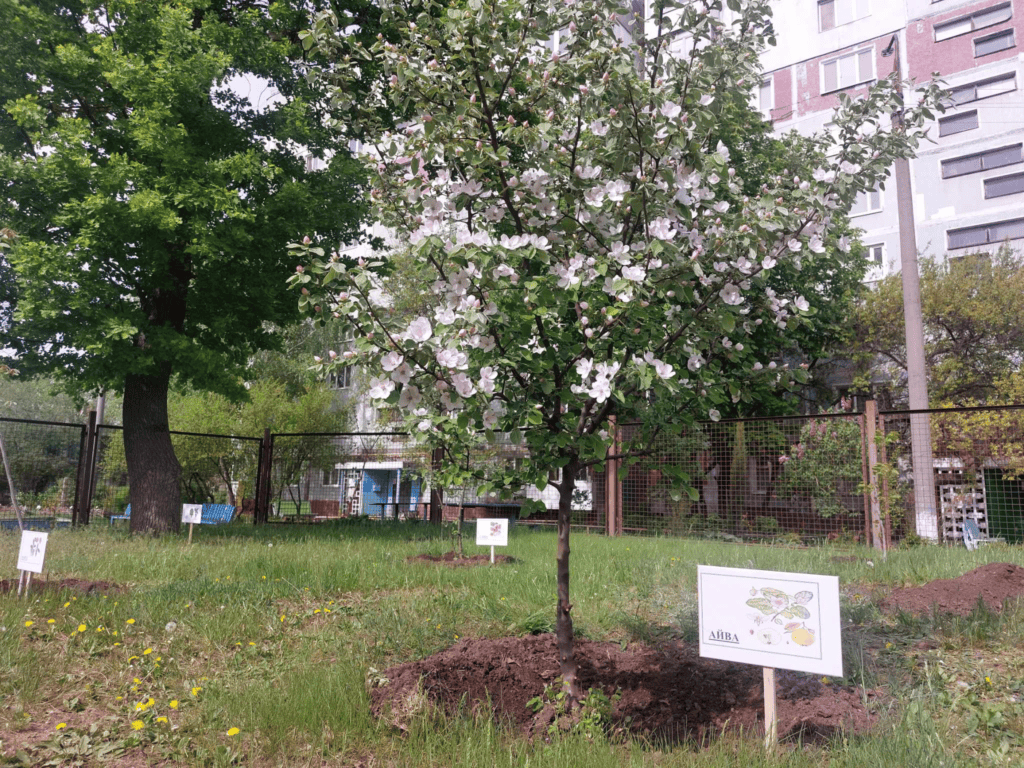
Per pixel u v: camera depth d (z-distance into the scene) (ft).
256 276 39.42
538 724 12.28
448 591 23.16
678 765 10.41
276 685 14.32
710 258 11.95
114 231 34.04
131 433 41.88
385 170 13.82
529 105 13.24
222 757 11.09
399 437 48.32
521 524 53.36
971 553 28.94
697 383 12.55
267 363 84.84
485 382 10.64
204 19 39.73
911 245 48.08
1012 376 63.31
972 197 79.87
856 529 41.06
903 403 70.54
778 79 92.48
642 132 11.14
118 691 13.88
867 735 10.94
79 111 39.91
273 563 27.02
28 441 55.06
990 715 11.61
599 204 11.70
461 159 12.53
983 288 67.51
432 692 13.19
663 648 16.43
